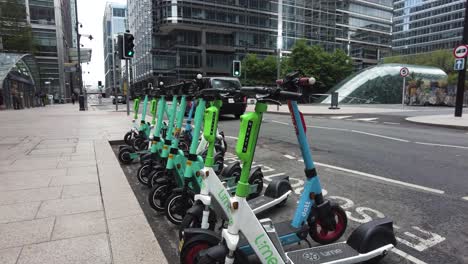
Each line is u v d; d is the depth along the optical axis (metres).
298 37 60.41
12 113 20.36
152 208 3.93
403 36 103.75
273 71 44.75
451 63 53.78
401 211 3.88
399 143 8.60
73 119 14.86
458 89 15.31
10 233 2.96
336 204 3.05
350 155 7.06
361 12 70.94
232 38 56.09
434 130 11.45
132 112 19.73
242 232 2.02
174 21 50.47
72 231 3.01
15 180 4.64
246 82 43.62
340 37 67.12
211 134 2.71
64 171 5.16
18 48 37.12
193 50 54.56
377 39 75.06
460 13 86.56
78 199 3.86
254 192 4.36
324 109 22.67
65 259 2.53
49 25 50.81
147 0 59.00
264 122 14.18
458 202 4.16
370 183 5.00
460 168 5.89
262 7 56.94
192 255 2.39
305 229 2.74
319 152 7.39
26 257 2.54
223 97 2.73
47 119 14.98
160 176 4.29
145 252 2.65
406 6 102.00
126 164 6.36
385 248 2.58
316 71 43.59
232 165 4.39
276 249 2.14
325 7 63.81
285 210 3.94
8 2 36.78
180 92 4.06
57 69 52.19
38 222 3.20
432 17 94.19
